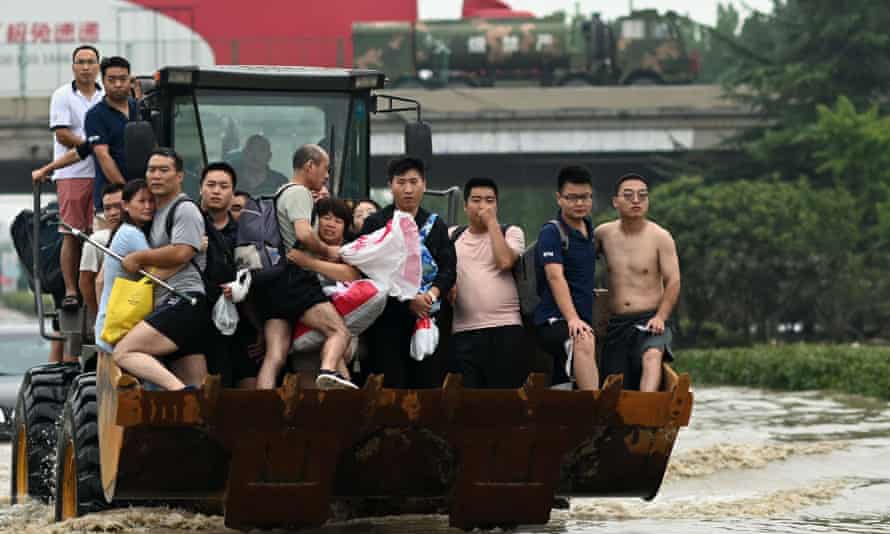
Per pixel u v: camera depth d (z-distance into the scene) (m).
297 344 31.97
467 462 31.30
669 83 182.12
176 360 31.78
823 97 172.62
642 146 177.50
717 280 140.25
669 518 38.03
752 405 77.81
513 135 175.75
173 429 29.81
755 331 155.38
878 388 80.38
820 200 139.75
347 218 32.50
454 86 177.12
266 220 32.53
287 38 149.75
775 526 36.28
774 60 181.25
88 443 34.31
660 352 33.12
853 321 146.75
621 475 32.44
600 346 34.06
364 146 41.19
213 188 32.28
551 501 32.00
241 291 30.97
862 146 145.50
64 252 44.06
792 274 139.00
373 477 31.55
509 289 33.81
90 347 37.16
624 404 31.22
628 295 33.56
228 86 40.16
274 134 40.50
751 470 48.06
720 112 177.00
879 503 40.59
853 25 173.75
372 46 167.00
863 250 143.50
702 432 61.75
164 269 31.19
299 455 30.34
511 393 30.70
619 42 180.75
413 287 32.06
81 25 148.00
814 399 81.38
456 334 33.81
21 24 149.50
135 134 35.97
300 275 31.69
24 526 36.66
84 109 45.66
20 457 43.84
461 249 33.97
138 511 34.84
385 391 30.20
